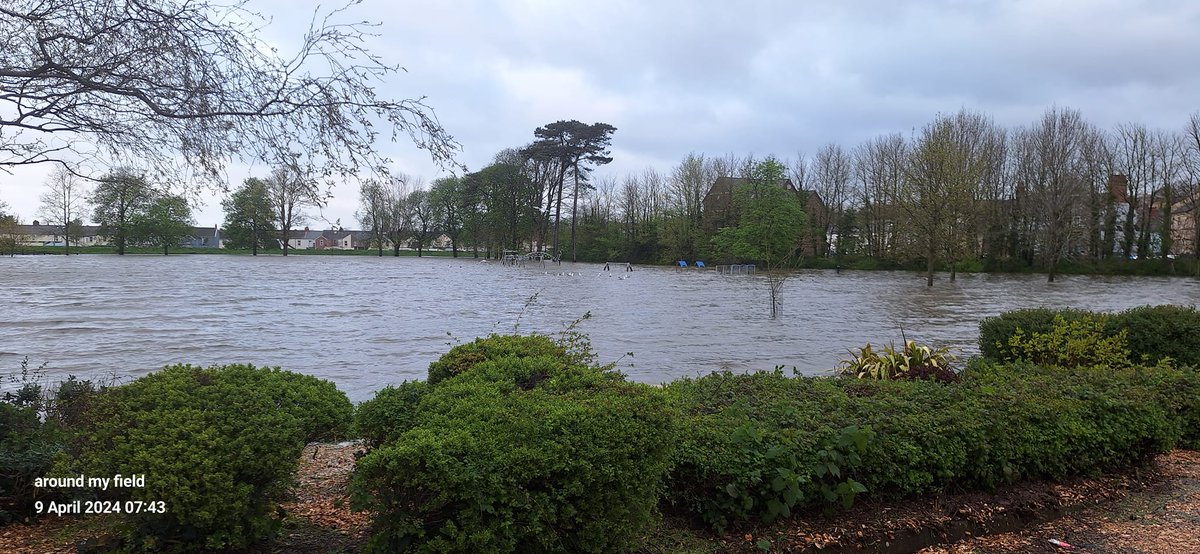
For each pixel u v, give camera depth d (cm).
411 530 285
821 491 401
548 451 304
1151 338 802
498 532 294
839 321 1991
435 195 8381
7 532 363
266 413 354
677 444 387
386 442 374
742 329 1741
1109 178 5850
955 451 438
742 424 413
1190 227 5628
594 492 313
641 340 1502
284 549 345
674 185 7594
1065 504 457
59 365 1091
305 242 13175
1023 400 500
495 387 409
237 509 300
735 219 7225
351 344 1362
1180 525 430
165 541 310
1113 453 503
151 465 292
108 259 6378
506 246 7744
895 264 6222
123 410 345
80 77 420
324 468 499
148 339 1377
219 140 459
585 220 8456
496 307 2225
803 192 7269
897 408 471
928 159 4053
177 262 5916
